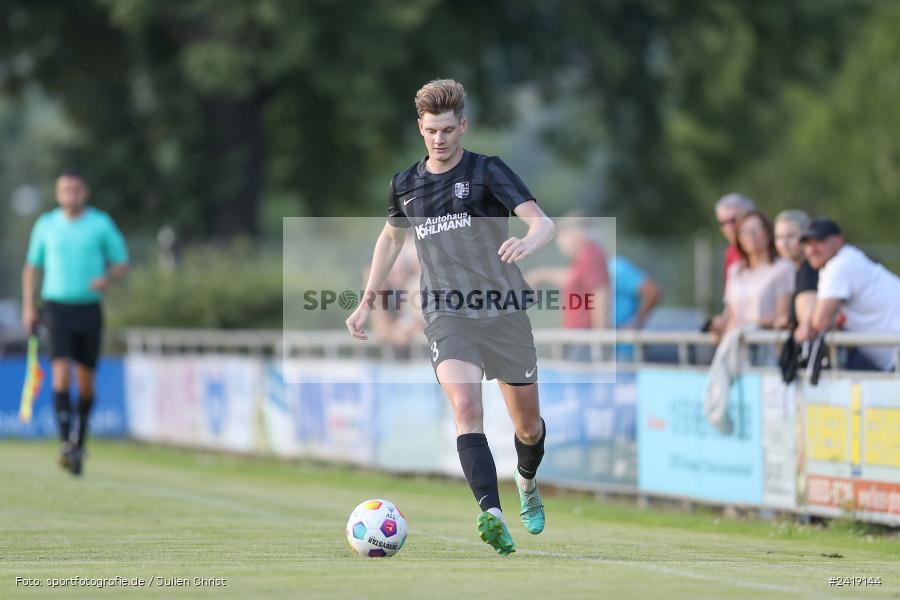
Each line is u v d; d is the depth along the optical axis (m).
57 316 41.78
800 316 30.73
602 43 100.88
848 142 122.12
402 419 45.00
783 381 30.38
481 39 98.38
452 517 32.12
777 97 113.31
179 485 41.72
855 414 28.70
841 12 110.25
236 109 101.12
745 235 34.44
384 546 22.34
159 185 100.50
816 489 29.84
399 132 98.38
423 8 88.56
